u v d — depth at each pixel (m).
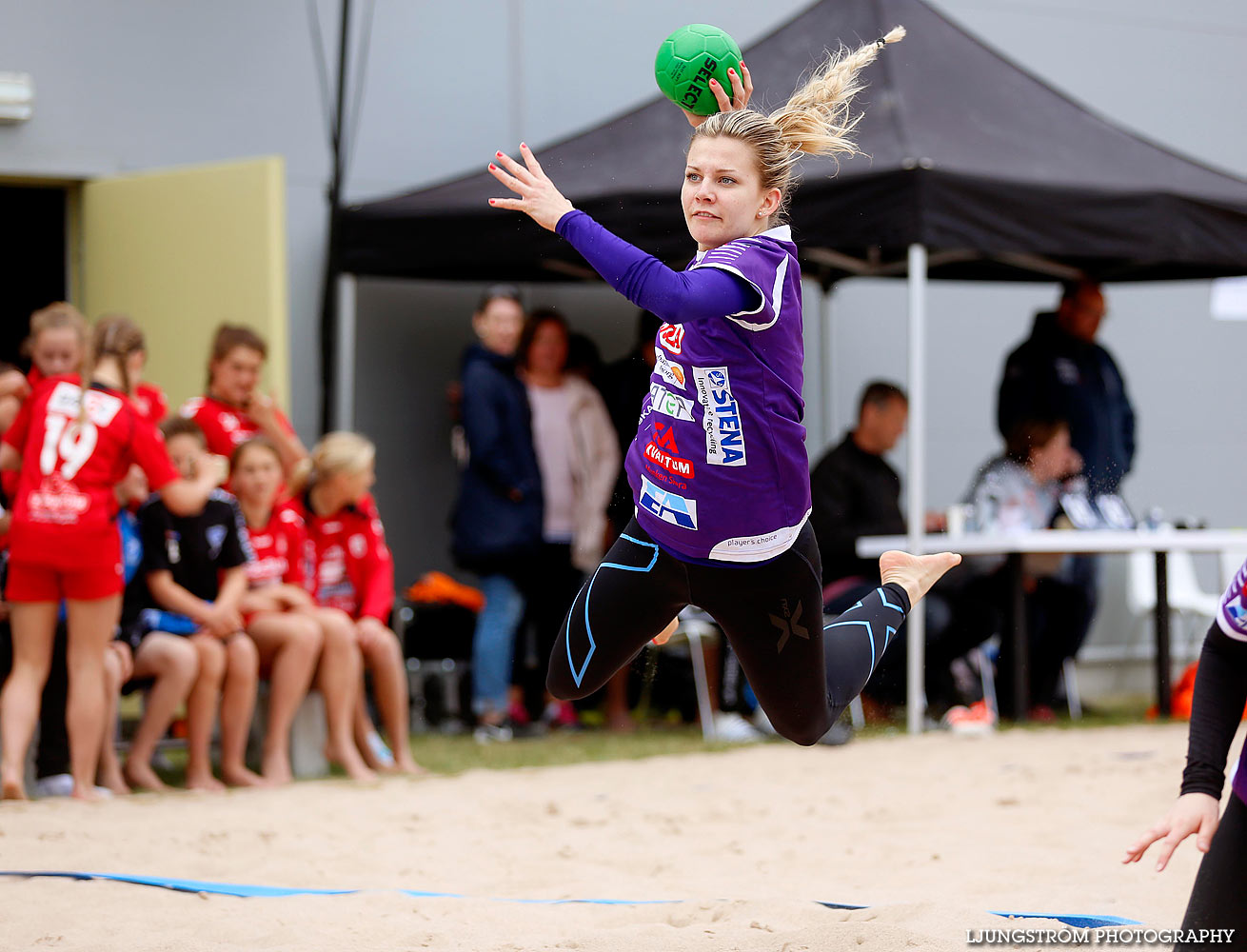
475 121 34.47
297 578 24.45
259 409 25.08
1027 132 29.14
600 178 28.27
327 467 24.77
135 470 23.17
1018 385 32.69
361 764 23.75
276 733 23.17
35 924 12.64
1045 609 31.30
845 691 11.66
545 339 30.19
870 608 12.34
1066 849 16.44
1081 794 20.59
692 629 29.00
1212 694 8.27
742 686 29.16
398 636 29.98
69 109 31.11
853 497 30.25
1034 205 27.06
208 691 22.20
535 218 10.05
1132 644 37.53
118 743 24.94
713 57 11.60
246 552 23.08
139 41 31.77
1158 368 39.34
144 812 19.30
